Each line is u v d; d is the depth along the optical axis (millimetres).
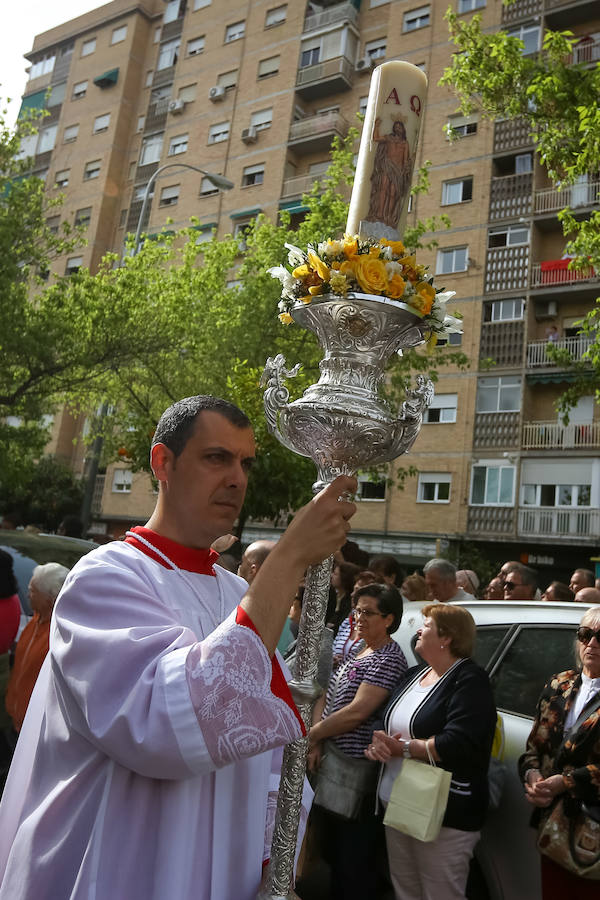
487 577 23328
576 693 3180
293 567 1379
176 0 36625
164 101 35781
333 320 1614
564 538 22719
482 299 25219
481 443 24422
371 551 25234
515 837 3324
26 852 1408
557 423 23516
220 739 1258
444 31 28172
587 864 2840
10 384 15922
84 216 36500
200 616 1577
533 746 3213
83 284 16500
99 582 1456
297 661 1557
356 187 1715
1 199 16297
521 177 25500
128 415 18844
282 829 1485
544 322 24891
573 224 10344
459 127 26984
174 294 17062
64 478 31188
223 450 1587
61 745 1443
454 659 3369
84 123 38094
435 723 3215
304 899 3758
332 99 31234
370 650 3812
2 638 4910
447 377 25234
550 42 10227
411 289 1597
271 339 16328
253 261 17406
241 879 1493
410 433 1605
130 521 30641
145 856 1375
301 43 31719
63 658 1389
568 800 2971
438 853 3074
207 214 32344
